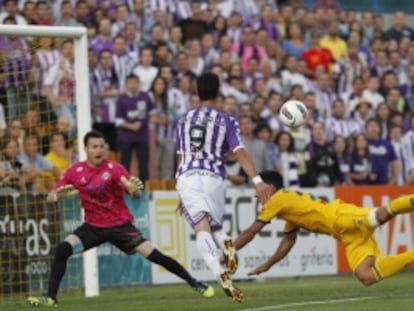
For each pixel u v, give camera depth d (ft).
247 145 183.93
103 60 185.68
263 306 110.83
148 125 180.24
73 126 172.65
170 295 136.56
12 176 153.28
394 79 225.76
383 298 119.75
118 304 121.19
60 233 151.53
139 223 162.81
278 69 217.97
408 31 245.86
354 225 106.83
